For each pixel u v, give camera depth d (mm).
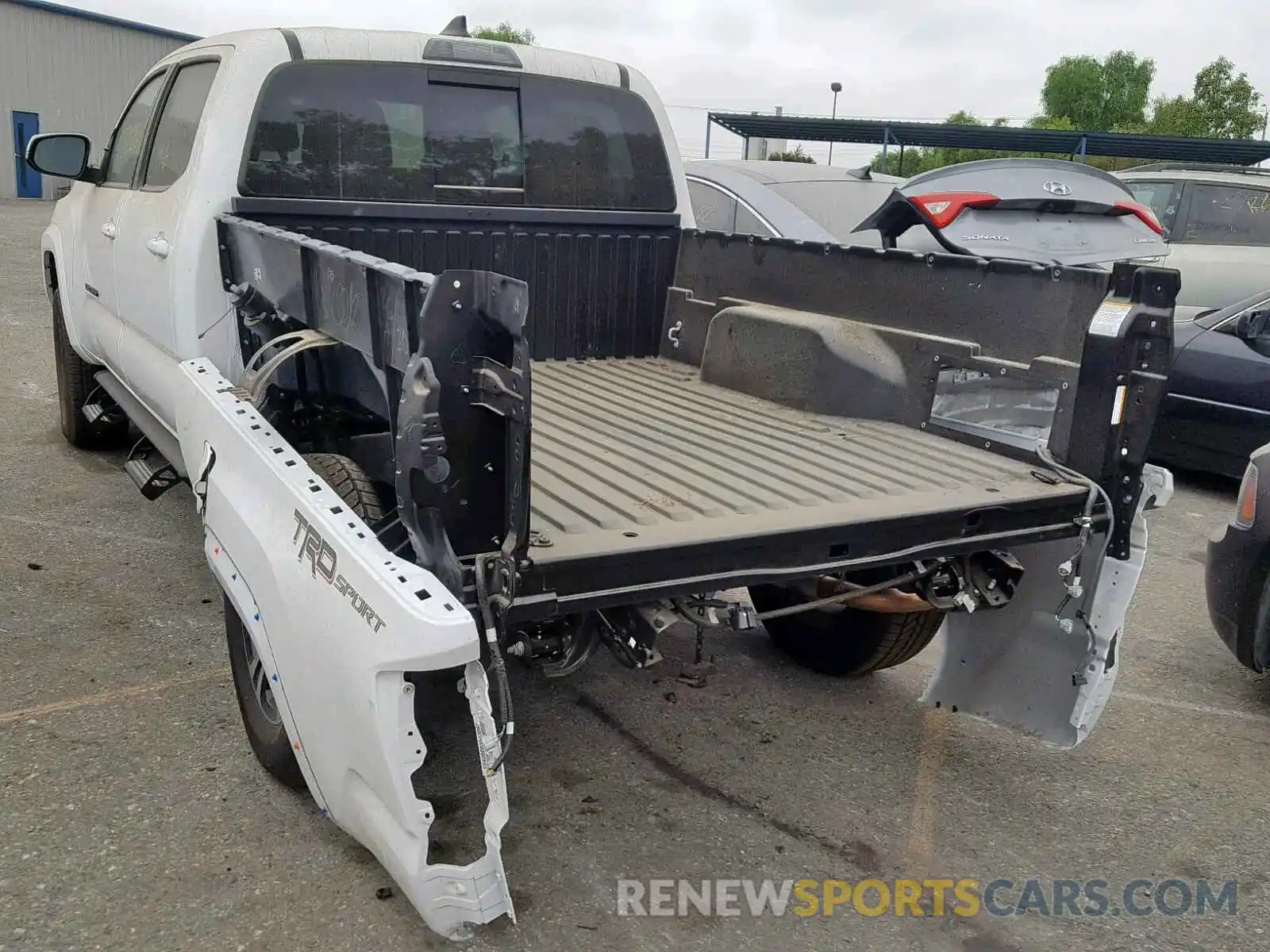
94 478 6016
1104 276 3139
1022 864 3107
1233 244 8305
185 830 2992
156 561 4922
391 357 2396
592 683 4086
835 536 2662
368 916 2684
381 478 3092
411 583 2182
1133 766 3711
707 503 2783
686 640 4551
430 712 2947
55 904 2668
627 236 4645
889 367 3758
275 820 3055
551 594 2312
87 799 3111
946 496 2963
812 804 3357
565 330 4602
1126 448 3072
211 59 4051
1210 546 4320
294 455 2771
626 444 3348
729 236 4457
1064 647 3332
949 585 3211
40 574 4703
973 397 3492
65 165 5027
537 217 4391
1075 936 2795
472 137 4234
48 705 3629
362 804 2445
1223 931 2838
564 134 4438
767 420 3748
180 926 2617
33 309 11172
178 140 4152
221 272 3807
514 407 2150
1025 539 3010
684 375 4434
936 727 3898
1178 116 51625
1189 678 4496
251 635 2787
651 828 3174
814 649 4199
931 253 3650
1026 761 3703
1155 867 3123
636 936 2691
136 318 4430
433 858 2949
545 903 2799
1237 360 6898
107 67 29094
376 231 4098
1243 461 6961
